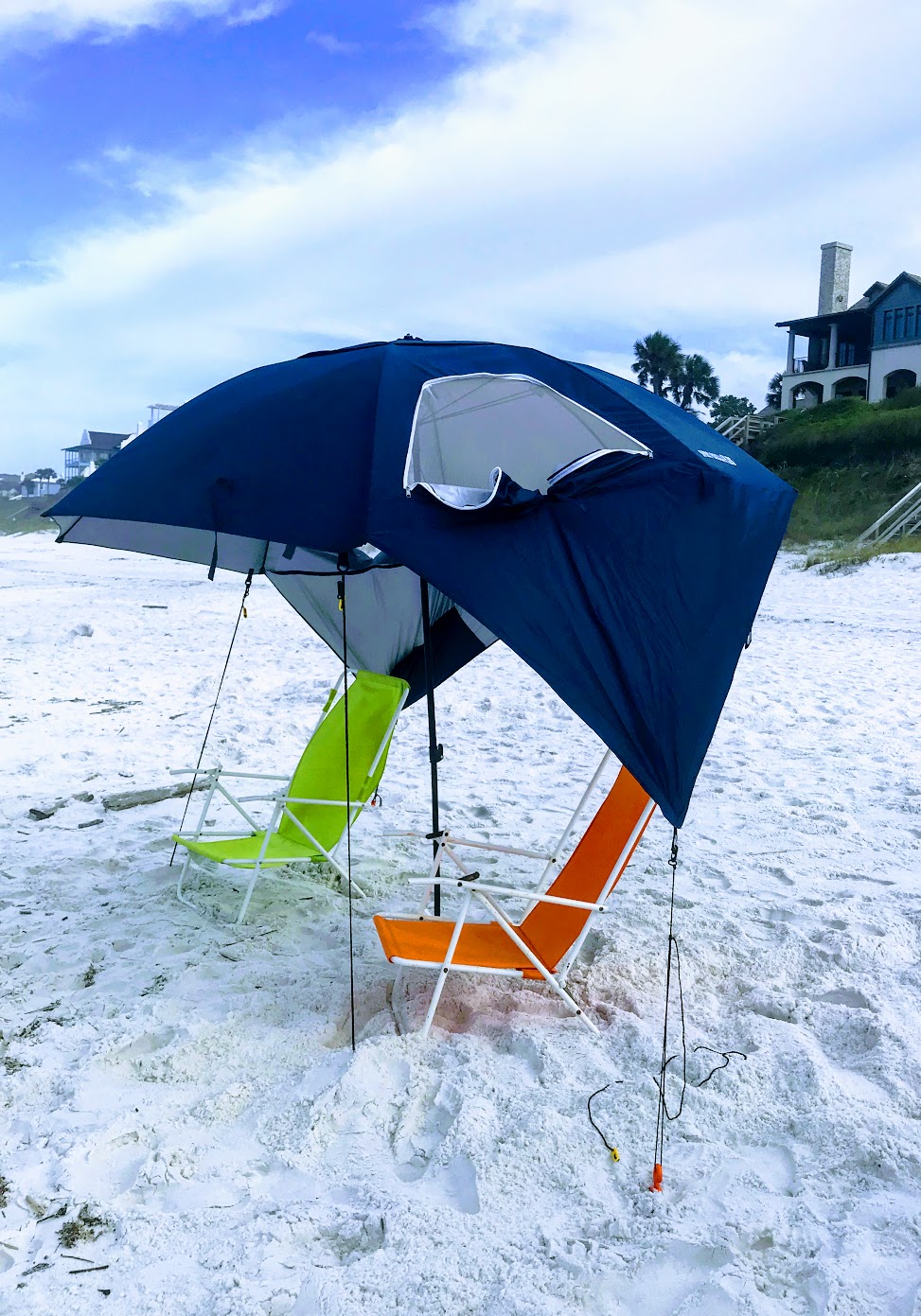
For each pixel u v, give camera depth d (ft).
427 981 13.30
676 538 11.23
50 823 20.31
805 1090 10.60
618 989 13.09
